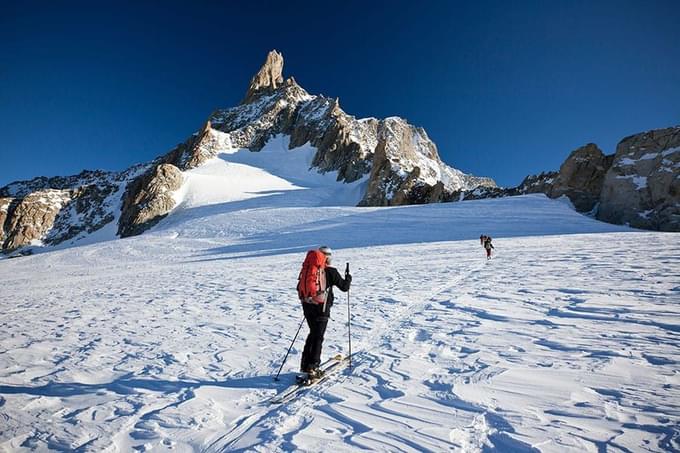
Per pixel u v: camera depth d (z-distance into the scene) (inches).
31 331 338.0
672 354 173.3
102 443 131.4
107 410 158.6
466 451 112.0
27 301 591.5
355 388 169.0
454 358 196.7
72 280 997.8
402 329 266.7
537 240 1041.5
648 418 121.1
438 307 327.6
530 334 223.9
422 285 461.1
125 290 631.2
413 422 132.5
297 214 2405.3
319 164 5502.0
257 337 270.8
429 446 116.0
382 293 422.3
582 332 217.5
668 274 372.5
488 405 140.3
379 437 123.6
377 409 145.4
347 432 128.6
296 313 351.6
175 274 870.4
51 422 148.6
